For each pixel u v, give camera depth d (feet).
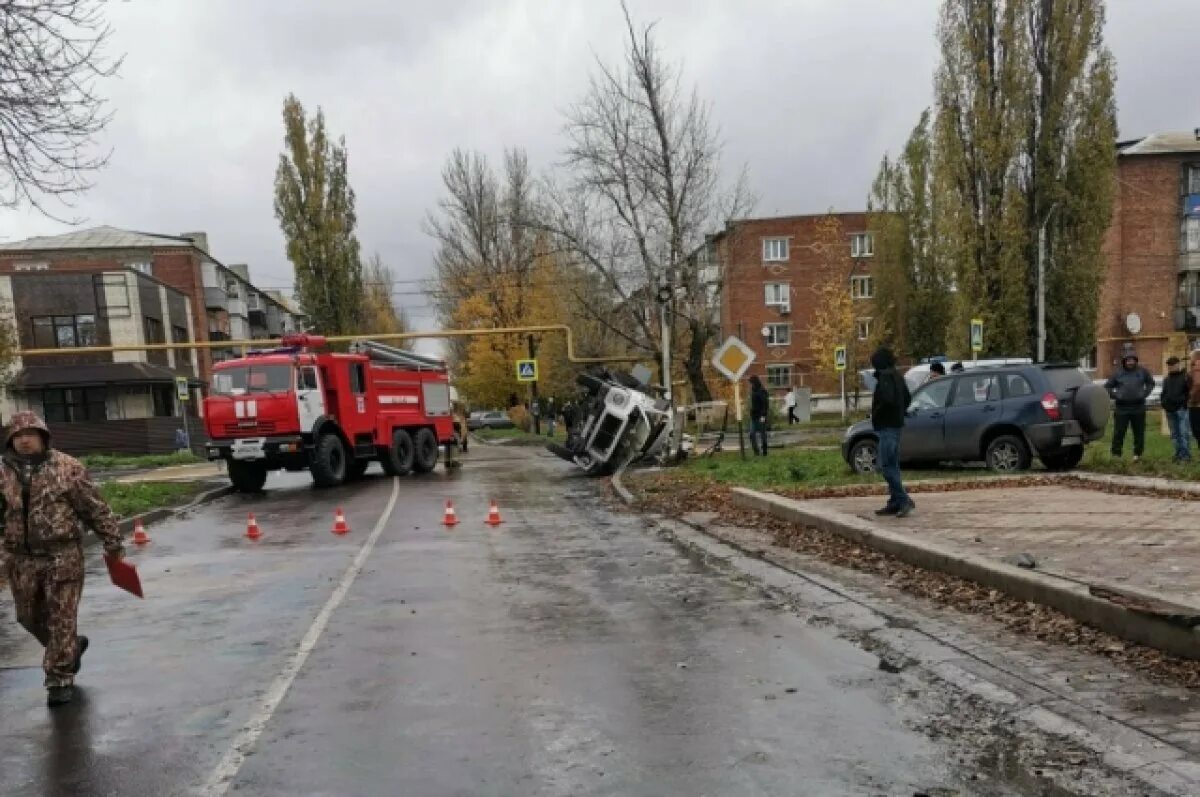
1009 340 96.22
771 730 14.43
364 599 25.62
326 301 159.33
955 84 96.68
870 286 179.32
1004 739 13.71
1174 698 14.61
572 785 12.60
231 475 64.54
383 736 14.71
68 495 17.74
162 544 39.75
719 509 41.11
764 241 179.01
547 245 142.61
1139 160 144.66
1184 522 27.61
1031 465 46.68
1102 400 44.32
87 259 188.75
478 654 19.42
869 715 14.97
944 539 26.53
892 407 31.73
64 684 17.20
